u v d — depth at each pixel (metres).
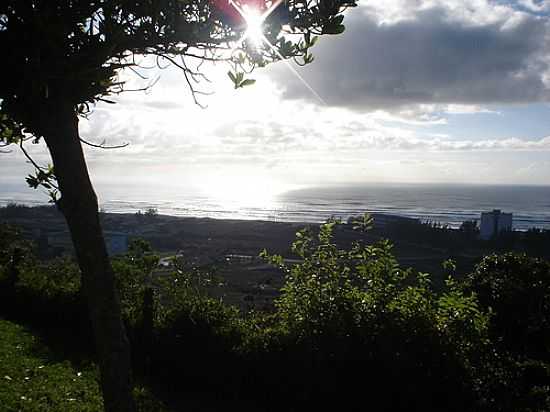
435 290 7.09
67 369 7.77
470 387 6.09
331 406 6.45
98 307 3.18
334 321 6.66
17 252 13.18
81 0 2.83
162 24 3.11
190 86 3.51
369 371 6.32
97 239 3.18
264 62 3.42
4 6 2.71
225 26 3.32
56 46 2.76
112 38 2.90
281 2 3.17
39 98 2.96
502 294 9.76
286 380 6.74
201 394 7.39
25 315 11.58
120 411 3.18
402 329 6.41
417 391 6.09
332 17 3.26
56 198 3.62
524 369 6.75
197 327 7.95
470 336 6.44
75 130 3.16
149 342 8.26
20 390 6.40
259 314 8.45
